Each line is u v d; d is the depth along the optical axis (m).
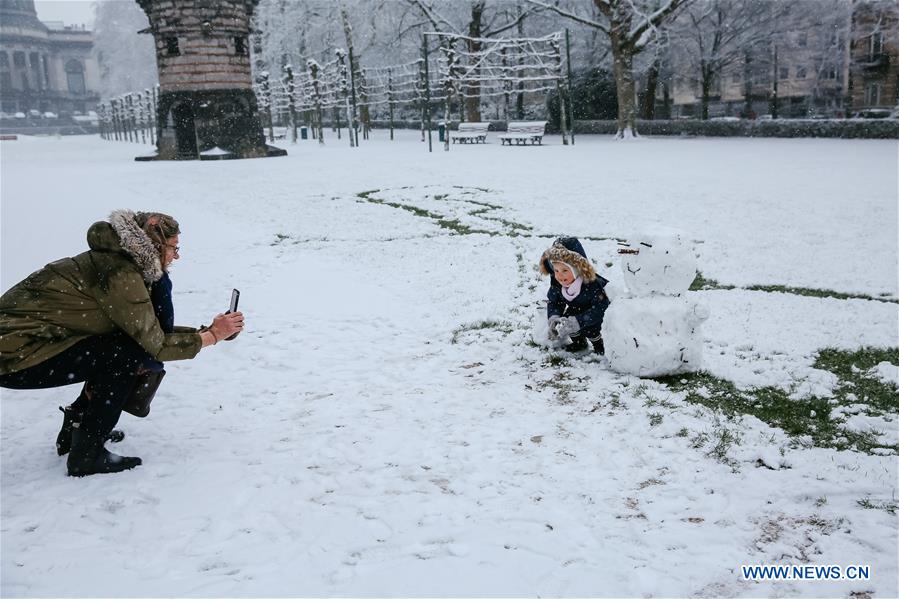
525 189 16.34
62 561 3.02
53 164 32.34
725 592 2.70
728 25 43.06
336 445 4.12
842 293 7.22
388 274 8.53
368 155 30.61
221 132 34.72
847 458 3.74
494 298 7.32
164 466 3.91
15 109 140.38
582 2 45.41
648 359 4.93
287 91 44.88
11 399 5.06
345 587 2.79
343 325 6.59
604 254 9.19
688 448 3.92
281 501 3.51
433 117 61.03
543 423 4.32
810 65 48.53
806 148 27.50
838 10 42.91
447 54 33.84
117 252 3.64
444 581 2.80
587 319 5.38
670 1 36.34
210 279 8.60
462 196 15.53
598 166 21.78
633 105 38.38
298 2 56.50
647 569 2.84
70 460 3.80
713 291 7.37
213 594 2.75
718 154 25.53
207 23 34.00
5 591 2.81
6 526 3.32
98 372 3.73
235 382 5.28
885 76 52.22
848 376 5.04
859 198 13.29
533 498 3.44
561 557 2.94
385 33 50.88
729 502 3.34
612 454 3.88
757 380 4.95
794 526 3.13
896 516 3.17
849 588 2.70
